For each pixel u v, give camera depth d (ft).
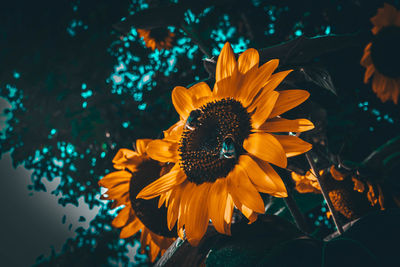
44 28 5.31
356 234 1.05
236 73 1.17
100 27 5.10
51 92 5.22
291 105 1.05
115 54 5.17
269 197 1.81
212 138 1.14
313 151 1.45
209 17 4.11
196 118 1.18
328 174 1.53
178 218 1.14
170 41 3.92
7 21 5.40
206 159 1.15
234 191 1.06
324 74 1.24
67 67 5.17
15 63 5.43
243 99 1.15
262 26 4.36
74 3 5.29
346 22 3.77
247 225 1.12
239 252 1.06
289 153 1.02
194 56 3.64
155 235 1.61
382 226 1.04
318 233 2.56
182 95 1.27
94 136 4.77
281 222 1.13
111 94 4.88
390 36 2.41
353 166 1.55
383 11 2.40
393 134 3.53
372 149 3.40
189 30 1.81
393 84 2.49
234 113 1.13
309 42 1.28
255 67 1.14
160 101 3.58
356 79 3.37
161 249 1.60
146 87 3.36
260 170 1.04
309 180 1.58
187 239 1.10
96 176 5.07
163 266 1.18
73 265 5.06
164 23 1.81
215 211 1.09
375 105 3.55
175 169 1.21
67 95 5.13
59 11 5.27
